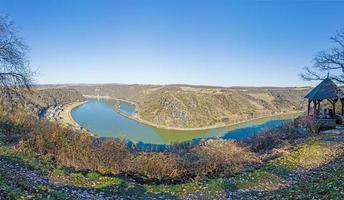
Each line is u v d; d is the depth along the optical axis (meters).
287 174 22.34
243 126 105.62
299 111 150.12
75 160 25.81
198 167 26.45
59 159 25.88
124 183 21.27
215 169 26.36
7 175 17.66
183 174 25.73
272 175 22.12
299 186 18.59
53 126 34.12
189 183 22.33
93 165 25.50
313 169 22.98
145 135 90.12
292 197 16.11
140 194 19.55
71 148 27.42
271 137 38.72
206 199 18.86
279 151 29.62
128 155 28.48
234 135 83.38
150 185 22.00
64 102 171.25
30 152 25.98
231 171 25.67
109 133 87.81
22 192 14.19
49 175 21.34
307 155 26.50
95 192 19.16
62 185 19.69
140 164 26.23
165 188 20.97
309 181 19.48
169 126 113.00
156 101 151.50
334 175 18.83
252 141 39.88
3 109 36.09
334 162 23.72
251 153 31.36
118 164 25.95
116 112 148.62
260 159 29.11
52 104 144.38
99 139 33.69
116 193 19.34
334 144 29.94
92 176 22.03
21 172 20.25
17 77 33.31
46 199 14.13
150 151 33.50
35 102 118.44
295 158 25.77
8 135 31.78
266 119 123.69
